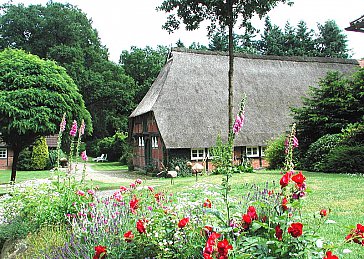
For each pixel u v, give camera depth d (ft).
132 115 99.35
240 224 12.10
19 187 24.76
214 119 79.30
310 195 27.48
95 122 146.41
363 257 13.87
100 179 70.85
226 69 92.32
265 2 60.08
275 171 51.67
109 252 12.82
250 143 78.43
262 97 89.61
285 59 101.71
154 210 13.98
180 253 12.42
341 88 53.72
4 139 59.72
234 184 35.76
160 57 168.45
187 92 82.58
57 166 23.26
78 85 130.72
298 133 54.65
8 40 133.90
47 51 136.77
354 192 27.94
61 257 14.19
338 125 51.29
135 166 100.83
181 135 73.82
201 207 15.06
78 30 141.49
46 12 137.08
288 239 10.26
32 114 54.13
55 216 20.07
